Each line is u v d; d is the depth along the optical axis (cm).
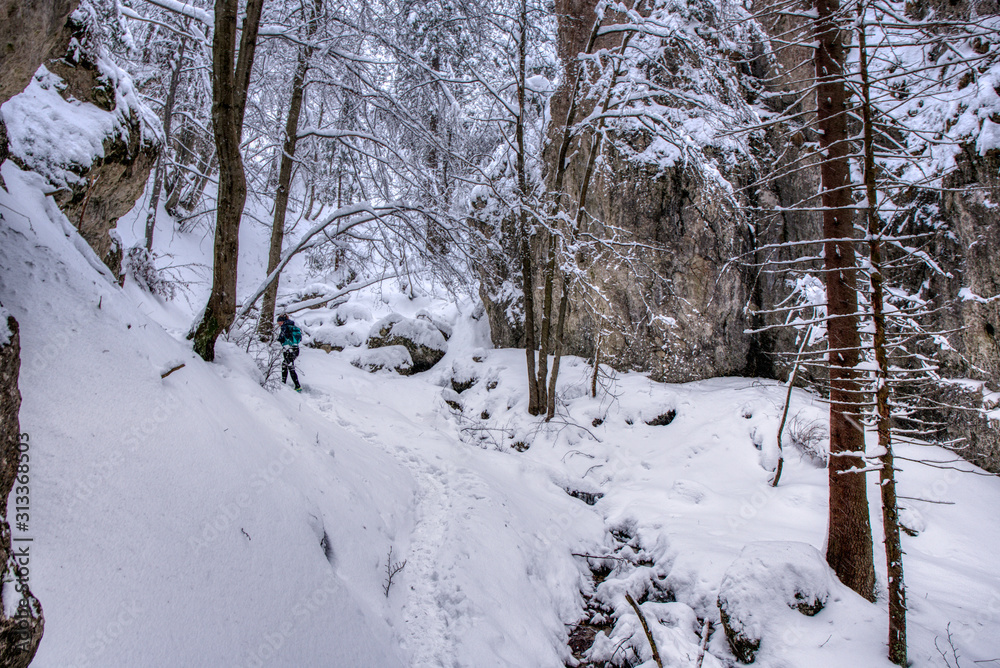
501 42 966
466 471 722
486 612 463
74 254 363
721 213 1012
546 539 638
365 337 1441
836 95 496
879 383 424
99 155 534
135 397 318
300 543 371
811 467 738
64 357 288
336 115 1308
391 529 529
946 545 603
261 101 1125
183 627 251
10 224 314
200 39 861
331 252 1099
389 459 699
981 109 779
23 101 483
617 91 1002
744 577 477
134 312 394
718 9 945
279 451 459
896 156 496
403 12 1004
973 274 760
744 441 816
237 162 505
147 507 276
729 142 1041
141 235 1456
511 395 1076
